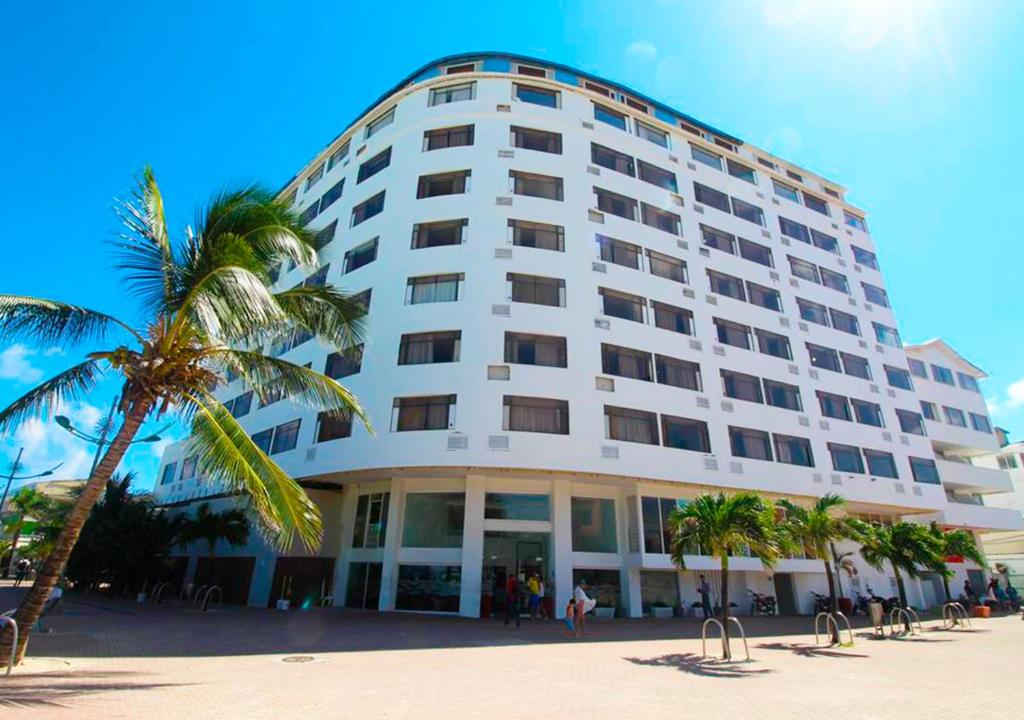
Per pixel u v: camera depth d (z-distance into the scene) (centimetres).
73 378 1107
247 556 2600
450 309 2239
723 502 1330
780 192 3484
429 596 2072
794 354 2897
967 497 3700
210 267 1072
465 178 2539
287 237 1146
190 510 3234
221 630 1445
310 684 835
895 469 2962
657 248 2698
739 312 2814
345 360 2356
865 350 3225
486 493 2166
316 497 2477
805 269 3266
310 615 1900
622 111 2994
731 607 2445
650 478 2180
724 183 3181
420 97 2791
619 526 2288
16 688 750
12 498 4884
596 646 1337
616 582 2253
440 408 2106
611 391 2244
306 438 2339
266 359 1239
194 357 1111
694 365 2542
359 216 2720
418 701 745
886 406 3120
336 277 2603
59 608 1889
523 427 2095
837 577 2798
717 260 2880
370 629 1541
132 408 1057
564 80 2997
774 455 2566
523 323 2234
